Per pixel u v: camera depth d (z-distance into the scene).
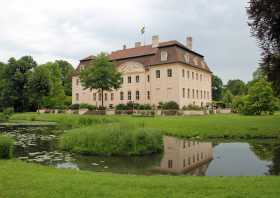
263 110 47.56
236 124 29.69
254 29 24.00
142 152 18.44
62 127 35.91
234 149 19.48
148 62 61.41
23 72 76.00
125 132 19.31
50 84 70.31
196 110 53.38
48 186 8.22
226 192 7.66
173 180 9.26
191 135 25.47
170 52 58.06
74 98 75.00
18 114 59.91
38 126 37.72
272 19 22.17
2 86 74.38
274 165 14.62
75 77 74.56
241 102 58.41
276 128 26.42
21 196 7.34
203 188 8.11
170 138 24.88
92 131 19.91
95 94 70.38
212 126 28.50
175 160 16.50
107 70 52.91
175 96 56.91
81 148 18.72
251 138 24.09
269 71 23.64
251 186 8.27
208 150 19.33
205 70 68.00
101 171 13.71
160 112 50.41
